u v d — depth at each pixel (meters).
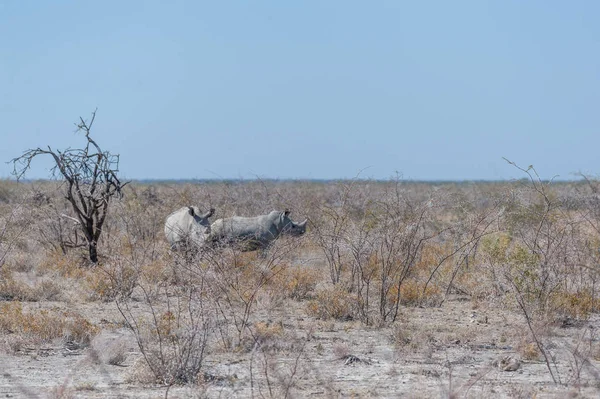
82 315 35.03
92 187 46.97
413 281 41.22
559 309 35.09
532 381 25.38
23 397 23.31
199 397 22.67
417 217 41.22
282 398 22.66
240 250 43.69
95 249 47.16
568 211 45.72
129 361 27.75
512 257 37.19
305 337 31.39
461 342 30.91
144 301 38.12
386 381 25.19
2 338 30.02
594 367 27.05
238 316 33.09
